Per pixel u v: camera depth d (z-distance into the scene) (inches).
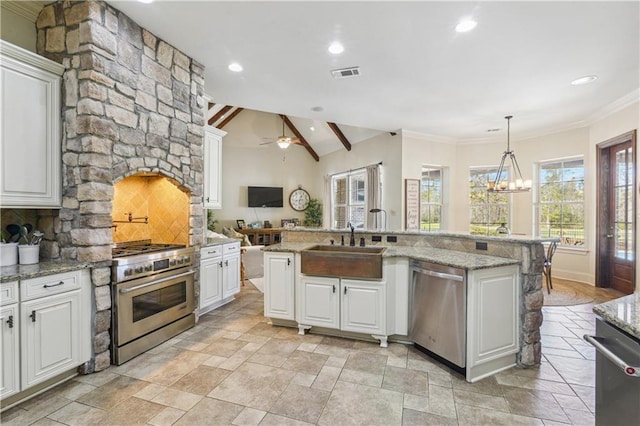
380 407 78.2
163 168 116.6
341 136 314.3
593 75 139.8
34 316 78.6
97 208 93.2
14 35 93.6
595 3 90.3
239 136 410.6
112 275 97.8
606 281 195.0
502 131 238.2
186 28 107.0
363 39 111.7
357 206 320.8
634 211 168.6
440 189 267.0
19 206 85.0
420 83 150.0
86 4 90.7
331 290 118.4
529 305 98.0
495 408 78.0
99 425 71.1
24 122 85.4
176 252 121.3
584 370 96.9
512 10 94.0
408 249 124.6
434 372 95.3
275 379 90.6
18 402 77.9
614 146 188.9
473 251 114.1
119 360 97.8
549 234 233.0
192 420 73.0
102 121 94.0
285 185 428.1
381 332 112.4
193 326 131.3
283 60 128.6
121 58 99.7
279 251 127.6
